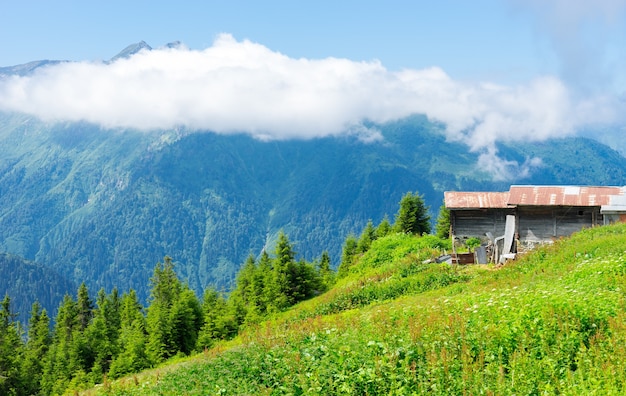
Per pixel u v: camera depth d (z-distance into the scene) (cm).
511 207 5594
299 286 7075
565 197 5131
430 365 1518
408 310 2208
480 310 1880
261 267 8706
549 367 1445
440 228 9306
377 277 4866
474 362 1576
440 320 1834
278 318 5225
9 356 8000
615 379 1343
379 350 1645
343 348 1675
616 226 3928
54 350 9838
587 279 2284
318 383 1527
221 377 1959
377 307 3391
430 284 4075
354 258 8988
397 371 1507
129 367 6781
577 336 1576
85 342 8381
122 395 2316
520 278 3014
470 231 5962
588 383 1347
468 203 5944
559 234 5147
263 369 1884
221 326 7056
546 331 1611
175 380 2147
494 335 1644
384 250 6253
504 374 1468
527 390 1367
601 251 3023
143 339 7144
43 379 8381
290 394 1563
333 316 3400
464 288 3369
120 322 11288
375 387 1466
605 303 1778
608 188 5156
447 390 1409
